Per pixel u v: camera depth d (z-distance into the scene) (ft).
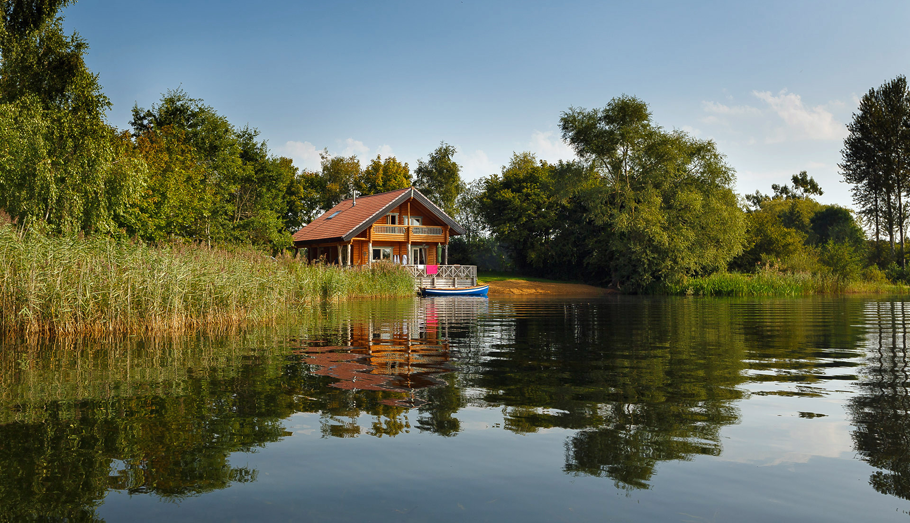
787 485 9.96
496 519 8.63
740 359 24.70
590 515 8.77
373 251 124.16
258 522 8.57
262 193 110.42
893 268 155.22
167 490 9.89
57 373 21.17
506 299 94.02
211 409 15.51
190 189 85.92
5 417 14.69
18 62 59.21
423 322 44.24
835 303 77.25
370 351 27.22
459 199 209.67
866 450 11.84
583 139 127.34
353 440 12.68
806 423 13.96
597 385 18.75
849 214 216.33
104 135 62.13
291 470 10.83
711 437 12.80
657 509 8.98
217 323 41.37
